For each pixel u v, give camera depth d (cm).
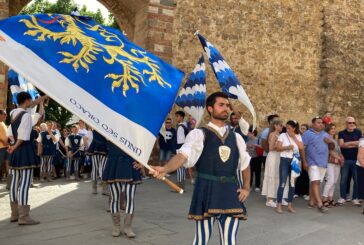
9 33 317
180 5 1325
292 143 732
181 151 324
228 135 345
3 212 649
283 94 1501
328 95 1553
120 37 392
